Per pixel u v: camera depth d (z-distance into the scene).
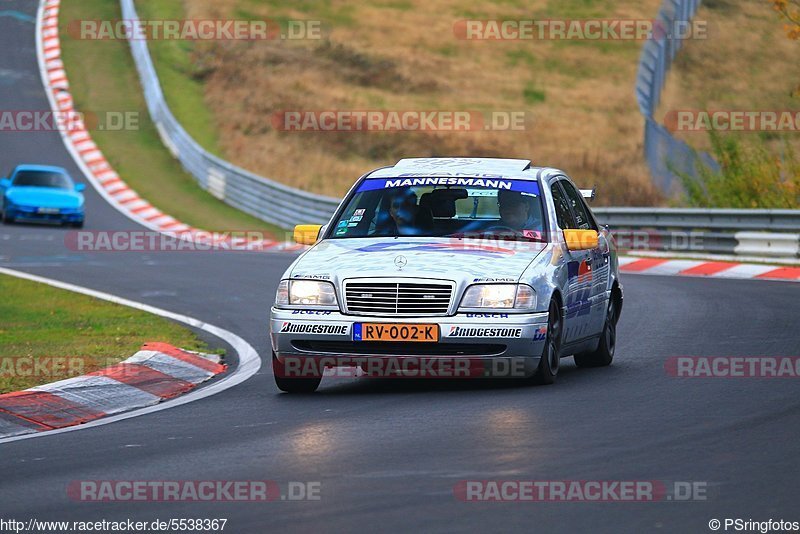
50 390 35.16
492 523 19.69
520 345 32.50
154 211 118.38
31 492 23.09
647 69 161.00
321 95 172.25
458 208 36.25
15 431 31.00
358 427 28.69
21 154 141.00
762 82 188.75
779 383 34.03
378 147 151.25
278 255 86.81
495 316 32.50
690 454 24.69
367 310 32.81
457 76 191.25
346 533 19.33
